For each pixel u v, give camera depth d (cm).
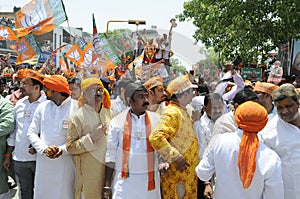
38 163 389
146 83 326
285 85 315
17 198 549
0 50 2527
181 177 339
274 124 320
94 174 352
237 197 287
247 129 280
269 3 1591
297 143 308
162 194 348
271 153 286
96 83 330
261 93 388
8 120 431
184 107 336
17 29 710
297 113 312
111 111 341
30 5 704
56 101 387
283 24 1609
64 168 381
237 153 287
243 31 1598
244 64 1662
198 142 351
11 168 461
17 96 628
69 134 352
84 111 341
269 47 1833
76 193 362
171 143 328
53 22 705
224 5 1638
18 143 429
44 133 384
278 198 279
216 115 358
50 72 905
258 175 279
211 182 373
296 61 1550
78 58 673
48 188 383
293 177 307
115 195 324
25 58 783
